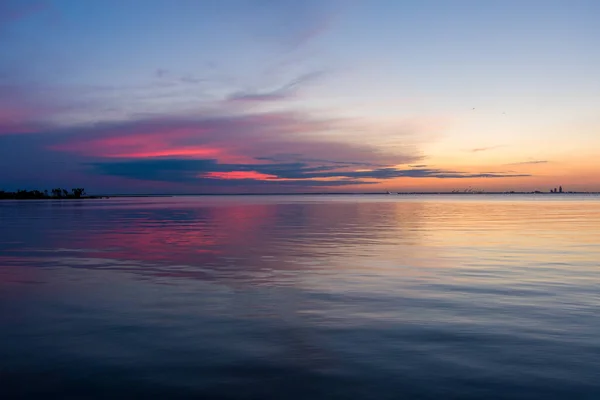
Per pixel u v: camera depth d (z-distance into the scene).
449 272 13.16
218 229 29.33
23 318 8.59
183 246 19.88
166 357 6.58
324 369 6.12
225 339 7.36
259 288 11.12
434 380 5.74
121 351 6.83
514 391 5.43
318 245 19.98
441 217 42.94
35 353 6.76
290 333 7.63
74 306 9.48
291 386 5.62
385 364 6.27
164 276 12.78
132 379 5.85
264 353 6.72
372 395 5.36
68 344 7.15
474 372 5.97
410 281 11.88
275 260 15.62
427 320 8.31
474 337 7.34
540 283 11.54
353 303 9.61
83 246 20.08
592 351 6.68
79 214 52.72
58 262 15.48
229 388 5.58
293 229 29.12
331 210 62.09
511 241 21.23
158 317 8.63
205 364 6.32
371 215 47.41
